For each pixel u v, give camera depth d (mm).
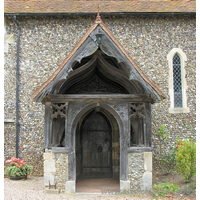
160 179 6844
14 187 6301
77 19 8586
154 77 8500
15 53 8516
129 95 5840
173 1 9078
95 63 6355
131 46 8562
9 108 8297
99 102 5875
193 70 8633
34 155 8070
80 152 7621
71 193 5598
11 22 8617
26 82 8391
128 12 8383
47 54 8477
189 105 8492
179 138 8008
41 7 8617
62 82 5730
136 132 6125
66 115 5816
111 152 7789
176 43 8656
